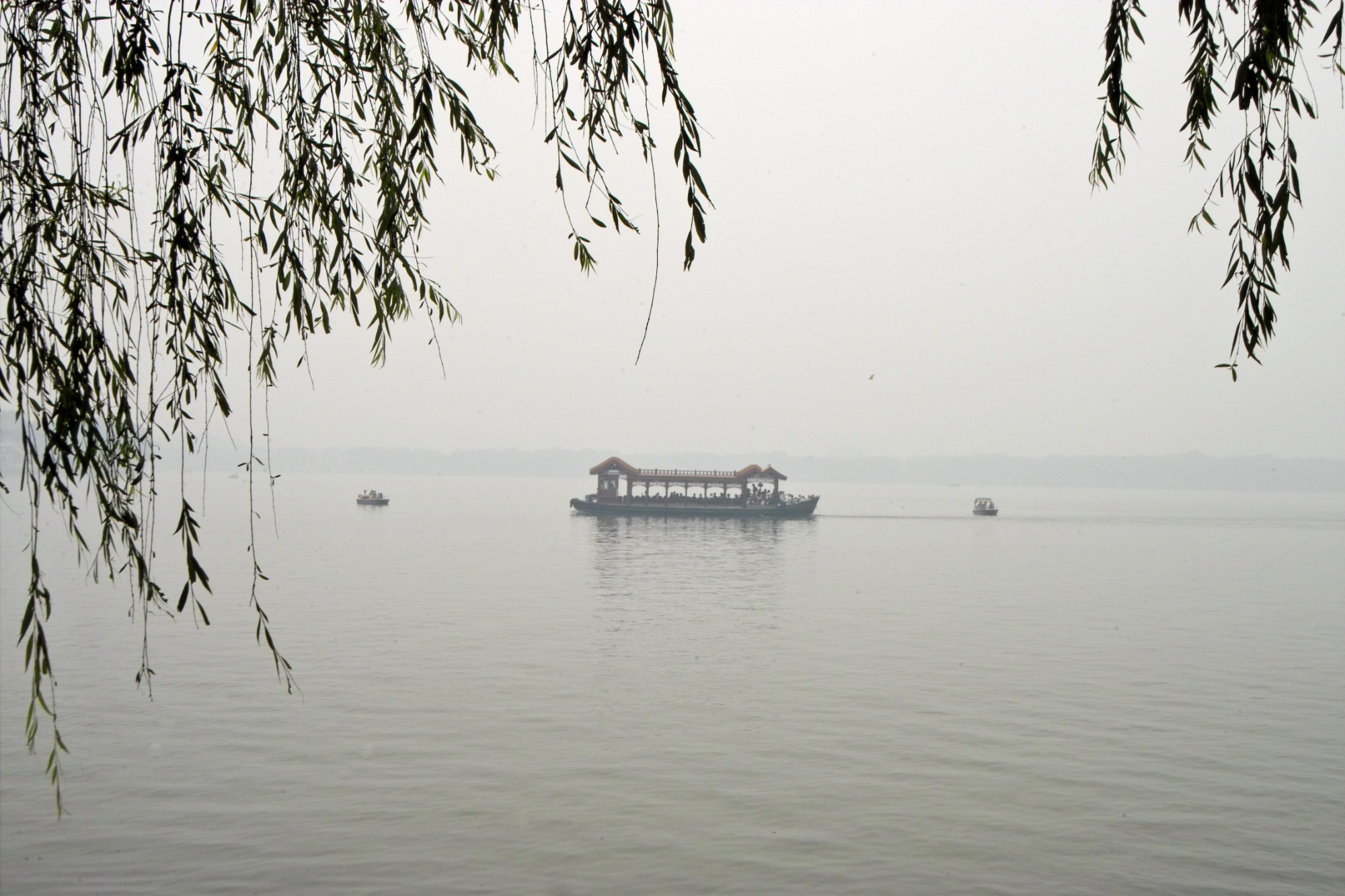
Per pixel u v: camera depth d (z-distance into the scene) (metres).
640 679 36.19
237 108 4.99
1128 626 49.06
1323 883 19.91
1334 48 4.39
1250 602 58.62
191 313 4.82
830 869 20.48
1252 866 20.61
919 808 23.61
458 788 24.62
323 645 41.97
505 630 46.06
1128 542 108.81
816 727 30.14
